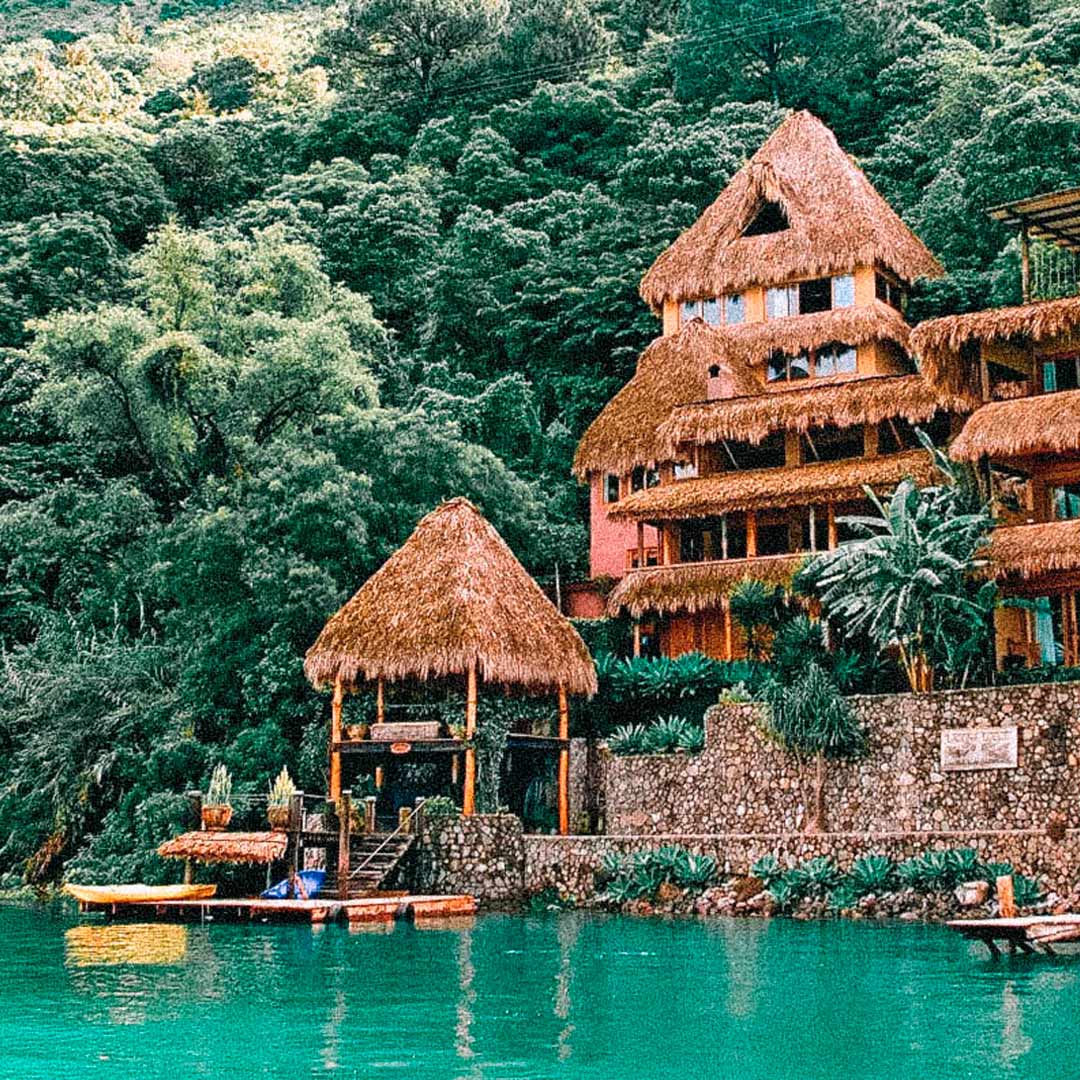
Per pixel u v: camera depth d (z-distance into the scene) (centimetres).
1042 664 3650
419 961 2411
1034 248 5219
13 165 8412
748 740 3344
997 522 3603
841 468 4238
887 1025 1797
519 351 6900
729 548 4662
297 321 5412
